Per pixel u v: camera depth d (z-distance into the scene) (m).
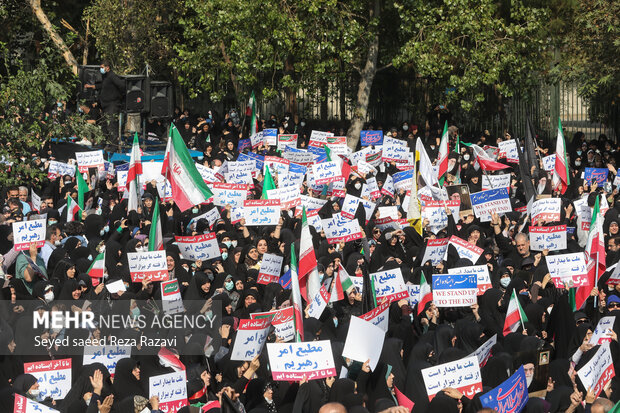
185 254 15.76
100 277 14.85
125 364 11.35
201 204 19.47
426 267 15.32
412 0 29.75
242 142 27.31
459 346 12.84
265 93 30.69
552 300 14.39
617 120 31.84
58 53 24.92
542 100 32.78
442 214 18.66
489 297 13.75
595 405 9.34
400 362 11.88
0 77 22.67
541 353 11.27
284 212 19.03
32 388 10.85
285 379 10.56
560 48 32.06
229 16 28.78
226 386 10.63
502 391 10.02
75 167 22.39
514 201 21.27
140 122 29.12
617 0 28.72
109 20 30.34
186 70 30.95
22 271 14.70
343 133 31.58
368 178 22.14
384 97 34.12
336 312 13.86
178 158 18.47
